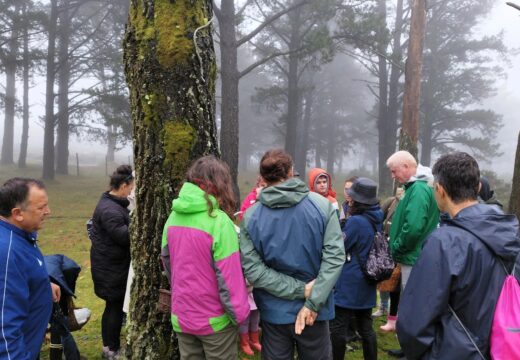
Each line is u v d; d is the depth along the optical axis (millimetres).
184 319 2271
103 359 3648
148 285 2814
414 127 9078
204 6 2863
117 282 3469
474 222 1698
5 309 1916
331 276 2238
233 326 2334
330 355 2484
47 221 12141
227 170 2355
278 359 2398
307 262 2305
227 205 2328
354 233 3119
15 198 2080
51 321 3002
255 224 2322
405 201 3512
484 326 1619
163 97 2730
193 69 2760
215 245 2197
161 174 2758
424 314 1658
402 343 1751
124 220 3424
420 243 3449
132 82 2834
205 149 2832
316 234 2291
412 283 1730
